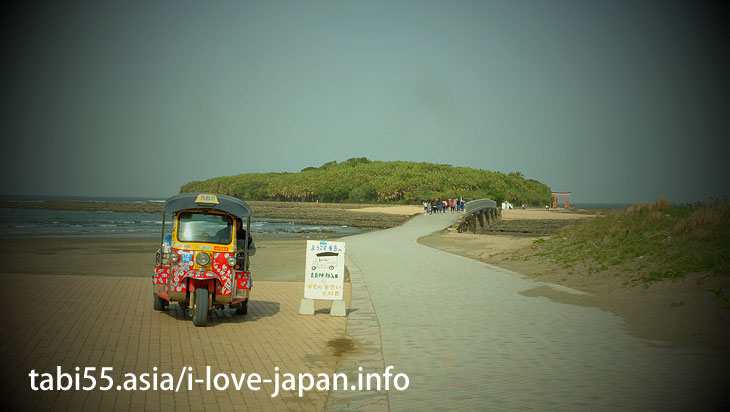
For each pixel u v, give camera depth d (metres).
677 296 10.80
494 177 166.00
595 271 14.90
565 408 5.10
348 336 8.38
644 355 7.11
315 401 5.41
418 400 5.38
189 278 9.30
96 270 17.91
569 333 8.48
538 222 59.72
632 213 22.33
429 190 145.62
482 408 5.12
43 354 6.76
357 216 79.19
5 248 26.22
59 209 112.50
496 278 15.34
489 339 8.10
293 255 25.17
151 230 47.81
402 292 12.81
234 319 9.67
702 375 6.18
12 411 4.84
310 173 188.62
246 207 9.78
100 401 5.20
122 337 7.83
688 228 16.23
